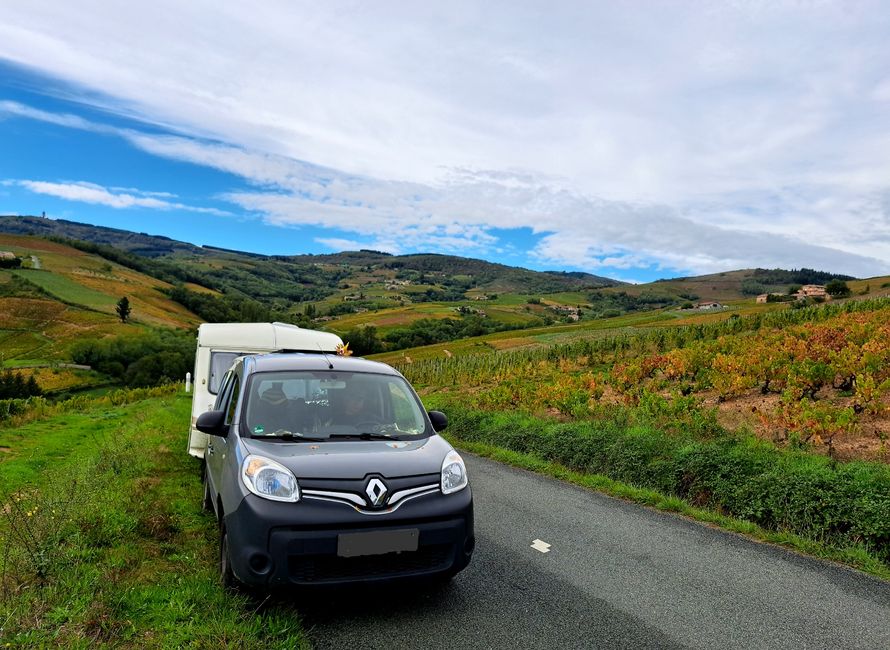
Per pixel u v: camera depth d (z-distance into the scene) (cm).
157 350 9981
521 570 526
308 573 392
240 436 477
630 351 3241
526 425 1287
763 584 501
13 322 11975
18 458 1027
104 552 527
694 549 592
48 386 8275
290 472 412
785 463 767
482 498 809
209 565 511
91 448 1167
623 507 763
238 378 561
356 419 511
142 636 377
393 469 430
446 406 1789
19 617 377
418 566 418
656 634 408
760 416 1109
